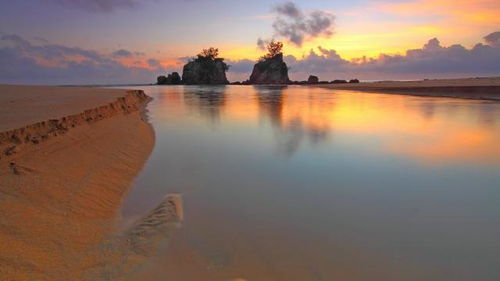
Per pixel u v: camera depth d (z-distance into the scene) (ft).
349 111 79.92
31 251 15.11
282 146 40.22
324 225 19.77
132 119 58.34
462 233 18.69
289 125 57.26
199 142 43.21
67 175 24.14
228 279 14.65
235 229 19.27
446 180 27.45
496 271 15.15
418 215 21.07
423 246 17.34
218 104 107.34
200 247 17.22
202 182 27.53
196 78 434.30
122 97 74.43
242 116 71.82
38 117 32.89
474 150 37.35
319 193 24.81
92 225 19.12
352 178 28.07
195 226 19.60
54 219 18.34
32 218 17.62
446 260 16.05
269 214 21.31
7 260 14.01
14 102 53.72
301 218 20.70
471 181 27.20
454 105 89.04
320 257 16.37
